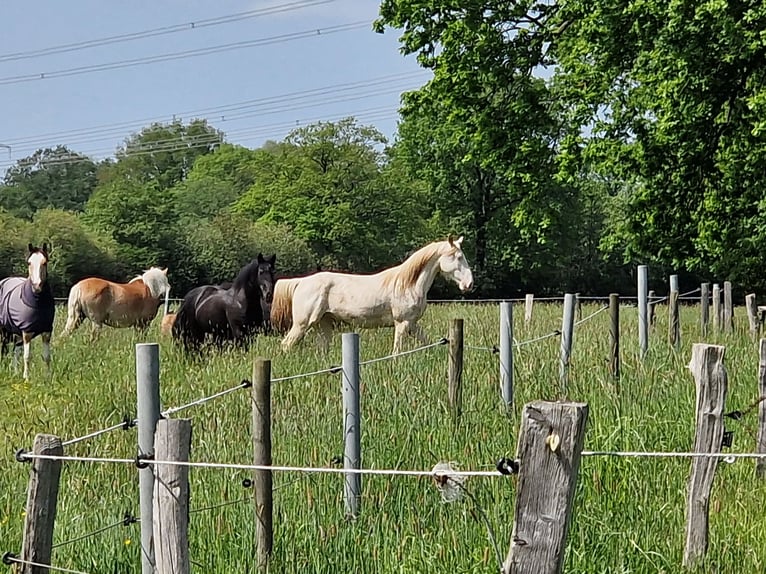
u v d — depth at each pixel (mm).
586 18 17078
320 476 6105
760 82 15852
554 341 12531
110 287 19312
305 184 61125
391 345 14766
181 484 4094
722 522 5480
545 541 3211
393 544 5203
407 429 7367
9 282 15109
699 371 5195
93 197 58875
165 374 11797
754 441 7176
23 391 11867
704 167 17547
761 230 18219
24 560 4324
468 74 19078
